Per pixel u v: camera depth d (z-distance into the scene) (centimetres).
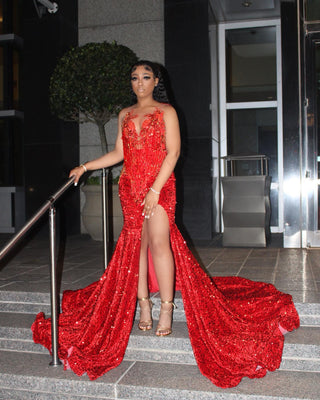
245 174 752
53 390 255
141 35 697
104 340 270
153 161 275
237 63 751
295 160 541
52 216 269
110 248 568
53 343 271
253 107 743
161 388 240
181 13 627
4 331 305
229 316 279
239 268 421
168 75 633
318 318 292
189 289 273
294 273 393
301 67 542
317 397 225
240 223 557
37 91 675
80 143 720
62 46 669
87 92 553
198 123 626
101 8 709
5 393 262
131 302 275
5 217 791
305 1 538
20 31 801
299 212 543
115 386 246
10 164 800
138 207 278
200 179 627
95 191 615
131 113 283
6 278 394
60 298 339
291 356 262
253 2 660
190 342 270
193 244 588
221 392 233
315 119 540
